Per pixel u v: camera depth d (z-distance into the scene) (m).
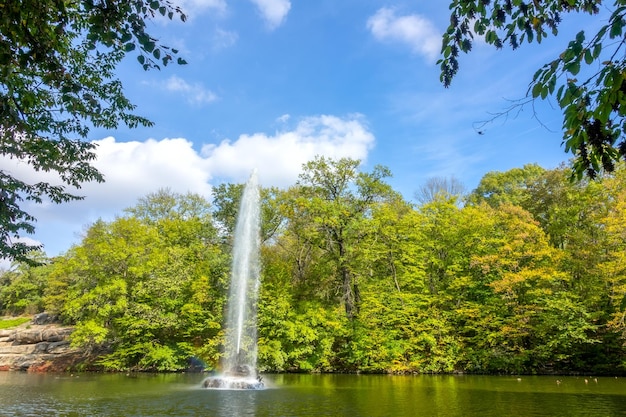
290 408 12.66
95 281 30.12
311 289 29.88
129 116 11.36
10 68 4.87
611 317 22.81
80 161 11.70
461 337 26.41
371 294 27.05
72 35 9.27
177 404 13.56
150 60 4.62
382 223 28.55
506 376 23.53
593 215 24.02
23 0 4.39
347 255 27.61
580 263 23.98
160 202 43.66
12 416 11.55
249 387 17.75
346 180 29.34
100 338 27.27
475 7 4.49
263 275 27.97
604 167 3.44
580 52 3.08
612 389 16.95
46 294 43.50
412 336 26.28
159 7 4.52
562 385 18.56
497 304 25.70
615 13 2.97
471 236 27.62
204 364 29.14
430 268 29.33
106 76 10.59
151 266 28.95
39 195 12.24
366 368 26.30
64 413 11.99
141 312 28.03
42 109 10.04
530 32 4.27
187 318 28.66
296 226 29.88
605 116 3.06
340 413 11.77
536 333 24.58
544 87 3.35
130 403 13.78
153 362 28.55
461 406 12.77
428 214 30.09
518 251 25.20
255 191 27.45
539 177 31.22
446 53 4.75
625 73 2.95
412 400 14.09
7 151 10.07
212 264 29.20
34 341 34.84
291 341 26.94
